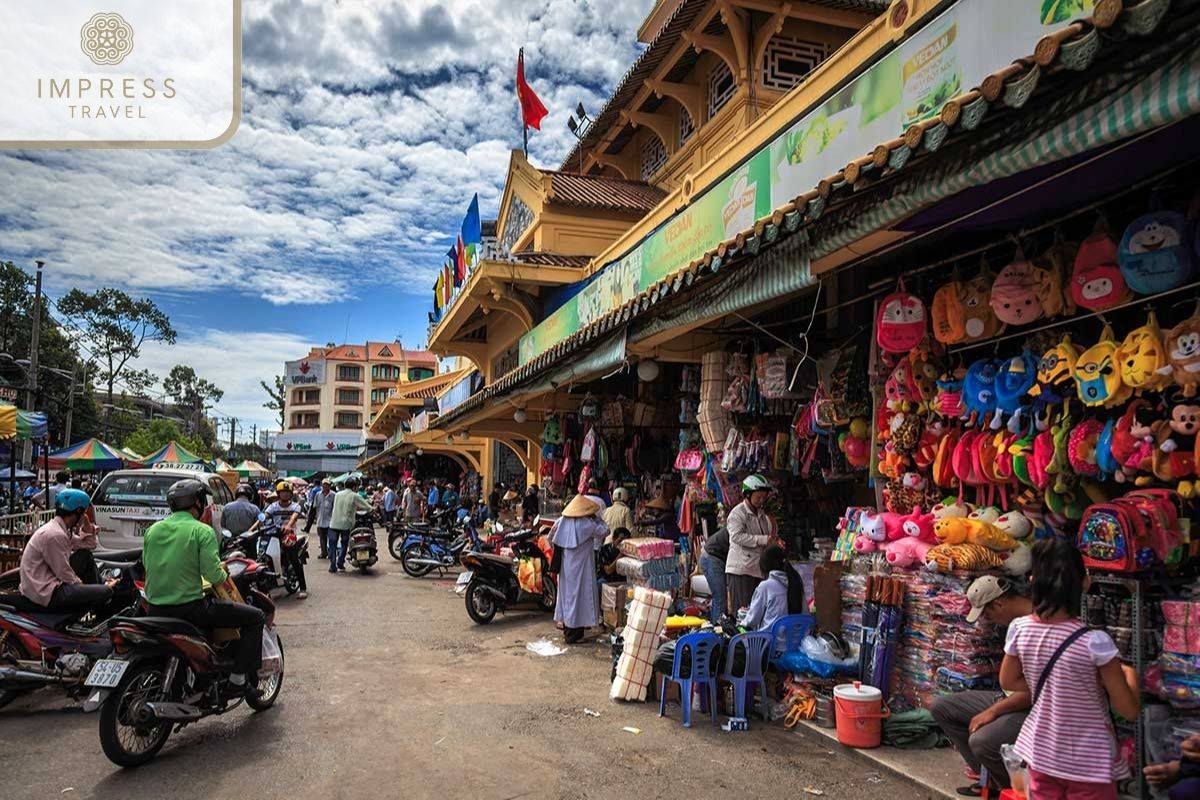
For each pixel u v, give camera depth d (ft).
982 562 15.62
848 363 21.02
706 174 32.53
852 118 20.18
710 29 41.47
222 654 18.08
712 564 24.88
